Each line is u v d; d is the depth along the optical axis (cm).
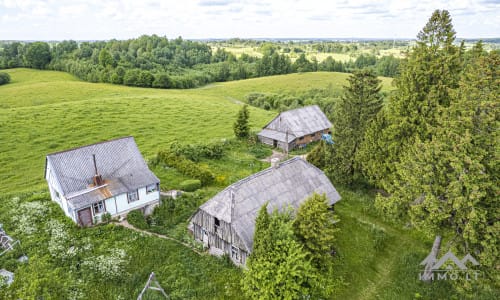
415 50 3291
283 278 2158
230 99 10581
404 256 2859
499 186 2188
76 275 2472
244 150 5547
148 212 3512
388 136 3412
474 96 2212
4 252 2675
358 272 2694
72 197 3070
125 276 2475
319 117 6425
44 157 4962
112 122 6544
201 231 2911
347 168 4016
